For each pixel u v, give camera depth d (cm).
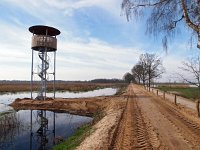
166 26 973
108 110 2847
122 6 966
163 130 1555
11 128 2495
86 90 9550
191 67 1548
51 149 1703
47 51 4762
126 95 4975
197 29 873
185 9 902
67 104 4116
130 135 1430
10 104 4378
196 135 1412
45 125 2661
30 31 4456
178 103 3178
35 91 8456
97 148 1182
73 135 1881
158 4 948
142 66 8525
